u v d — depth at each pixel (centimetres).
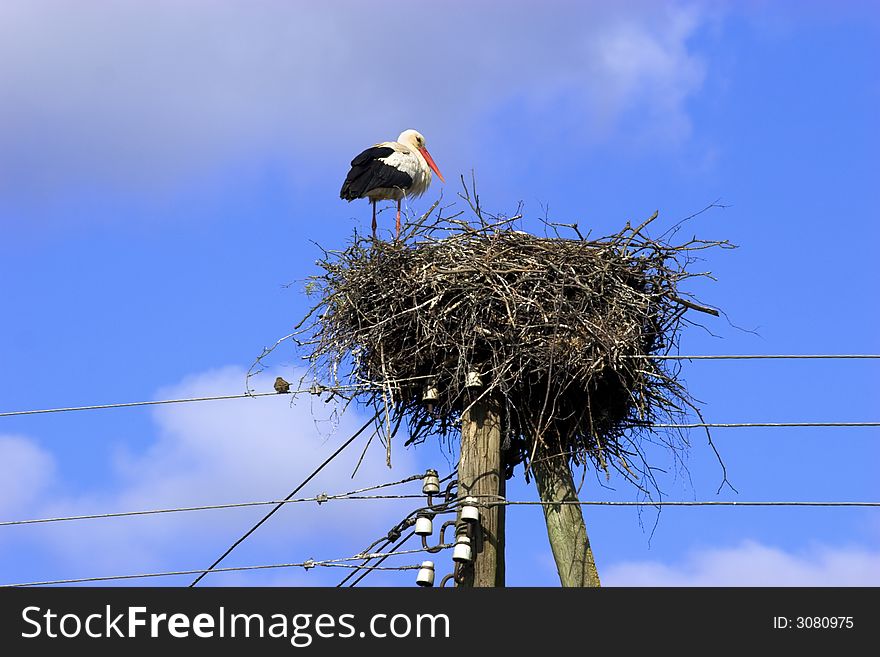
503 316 1088
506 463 1133
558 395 1070
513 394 1100
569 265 1119
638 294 1127
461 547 1016
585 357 1077
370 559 1103
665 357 1105
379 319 1130
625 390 1129
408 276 1130
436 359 1108
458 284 1103
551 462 1095
